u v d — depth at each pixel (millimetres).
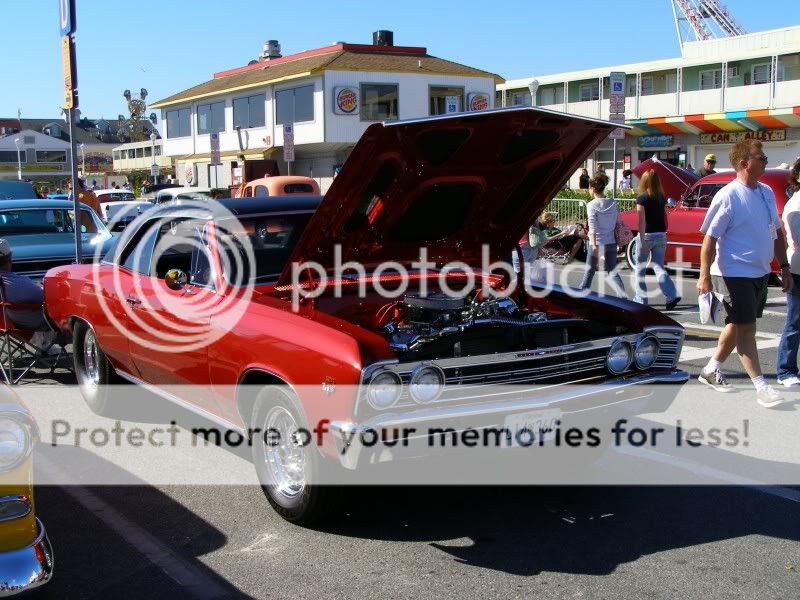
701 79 37844
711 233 6406
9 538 3256
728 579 3811
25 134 99250
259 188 21344
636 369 4727
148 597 3721
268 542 4277
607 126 5020
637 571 3904
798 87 32969
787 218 6691
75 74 8766
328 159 37312
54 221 11125
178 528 4461
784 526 4395
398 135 4324
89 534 4391
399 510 4676
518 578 3852
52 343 7387
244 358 4539
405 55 38406
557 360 4441
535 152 5039
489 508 4688
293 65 38562
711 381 6941
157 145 68500
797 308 6805
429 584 3807
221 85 43188
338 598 3695
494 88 38312
